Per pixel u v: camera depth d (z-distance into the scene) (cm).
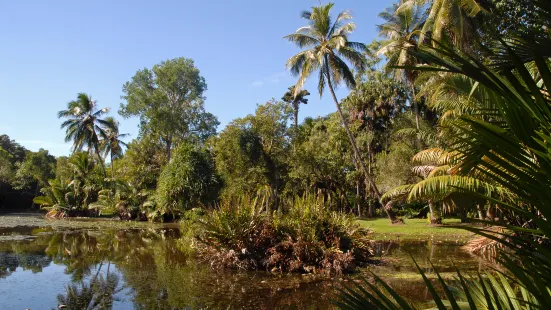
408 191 1602
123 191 3338
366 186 3161
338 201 3372
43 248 1461
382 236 1881
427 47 168
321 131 3438
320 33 2170
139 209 3262
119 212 3294
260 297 766
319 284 880
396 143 2691
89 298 756
